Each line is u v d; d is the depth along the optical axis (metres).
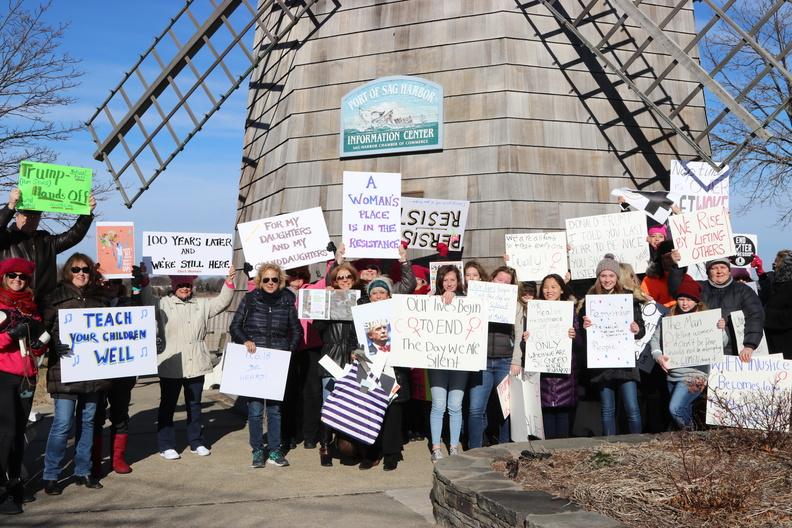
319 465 6.57
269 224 7.38
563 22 8.95
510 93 8.82
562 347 6.26
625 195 8.51
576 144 9.02
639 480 4.41
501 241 8.55
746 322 6.00
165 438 6.79
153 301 6.77
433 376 6.43
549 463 5.02
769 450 4.96
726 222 6.58
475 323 6.02
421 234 8.18
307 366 7.35
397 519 4.89
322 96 9.59
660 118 9.54
